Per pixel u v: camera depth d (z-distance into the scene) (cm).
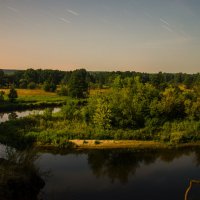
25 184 2144
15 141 3978
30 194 2173
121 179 2948
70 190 2600
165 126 4919
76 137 4278
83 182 2822
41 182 2509
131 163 3472
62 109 5756
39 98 9869
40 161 3428
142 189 2719
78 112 5516
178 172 3197
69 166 3291
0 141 4003
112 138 4331
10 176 2050
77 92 10369
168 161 3569
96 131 4481
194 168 3338
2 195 1856
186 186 2808
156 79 10950
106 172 3141
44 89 12700
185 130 4759
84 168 3231
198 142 4406
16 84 14538
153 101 5381
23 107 8219
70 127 4756
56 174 2998
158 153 3884
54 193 2488
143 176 3055
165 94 5859
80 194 2544
